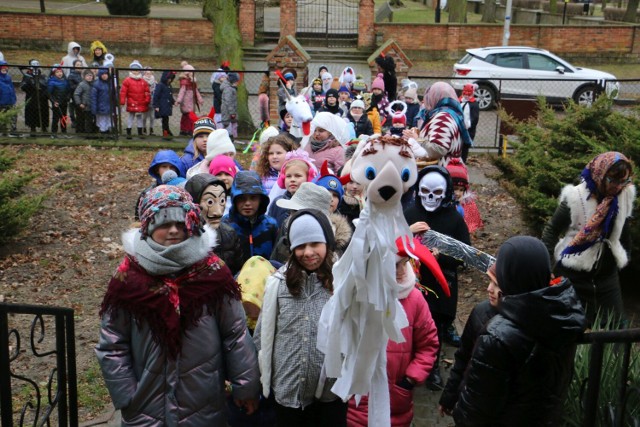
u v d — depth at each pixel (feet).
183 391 12.02
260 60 89.04
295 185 19.29
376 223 11.28
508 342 10.46
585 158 26.84
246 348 12.57
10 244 33.32
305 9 114.32
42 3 99.25
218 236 16.31
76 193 40.42
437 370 19.15
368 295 11.27
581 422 13.19
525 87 71.67
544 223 27.99
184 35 96.53
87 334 24.94
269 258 17.42
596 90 49.14
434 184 18.57
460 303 26.05
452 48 96.58
